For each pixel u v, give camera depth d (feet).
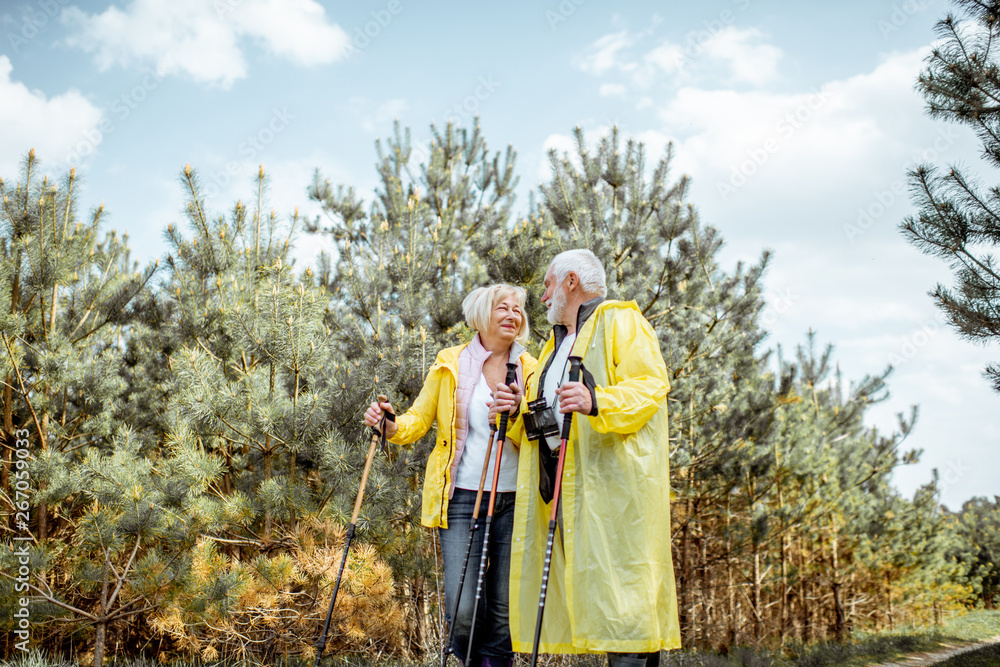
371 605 14.82
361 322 19.07
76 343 19.81
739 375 29.40
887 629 47.11
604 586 7.20
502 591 9.41
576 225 21.59
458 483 9.84
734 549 28.12
